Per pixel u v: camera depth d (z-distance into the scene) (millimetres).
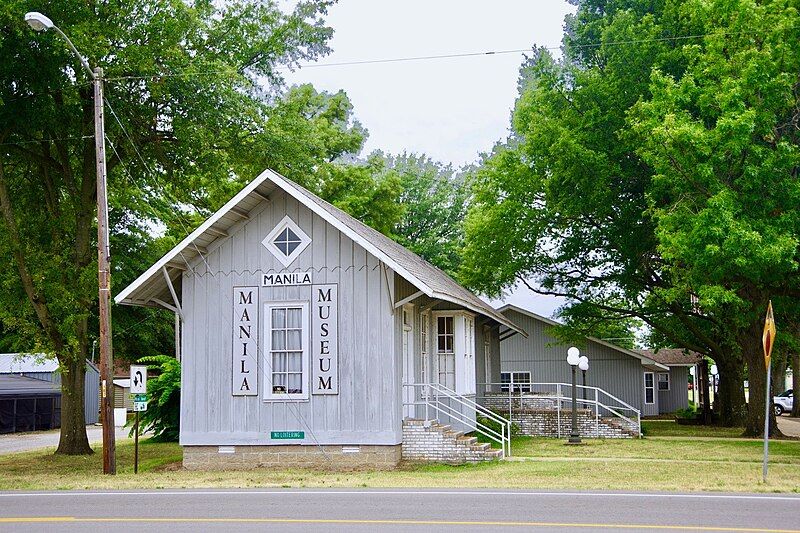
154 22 26469
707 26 25359
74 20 24797
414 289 23406
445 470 20594
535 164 37500
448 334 27625
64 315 26453
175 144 29641
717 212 22828
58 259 26312
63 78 25469
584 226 37312
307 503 14422
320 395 21875
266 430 22031
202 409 22391
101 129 21172
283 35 32812
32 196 31234
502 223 38500
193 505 14461
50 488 18125
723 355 39969
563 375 52406
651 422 45562
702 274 24734
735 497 15078
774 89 23359
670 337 41062
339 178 47906
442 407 26953
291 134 31406
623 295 40250
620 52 33125
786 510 13469
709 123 26594
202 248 22734
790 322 34188
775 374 51312
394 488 16719
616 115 32562
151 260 45031
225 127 28297
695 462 21922
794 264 23141
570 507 13742
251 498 15266
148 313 54531
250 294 22484
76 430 28766
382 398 21562
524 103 39125
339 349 21906
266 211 22625
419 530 11562
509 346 53219
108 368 21078
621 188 33938
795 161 23375
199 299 22719
